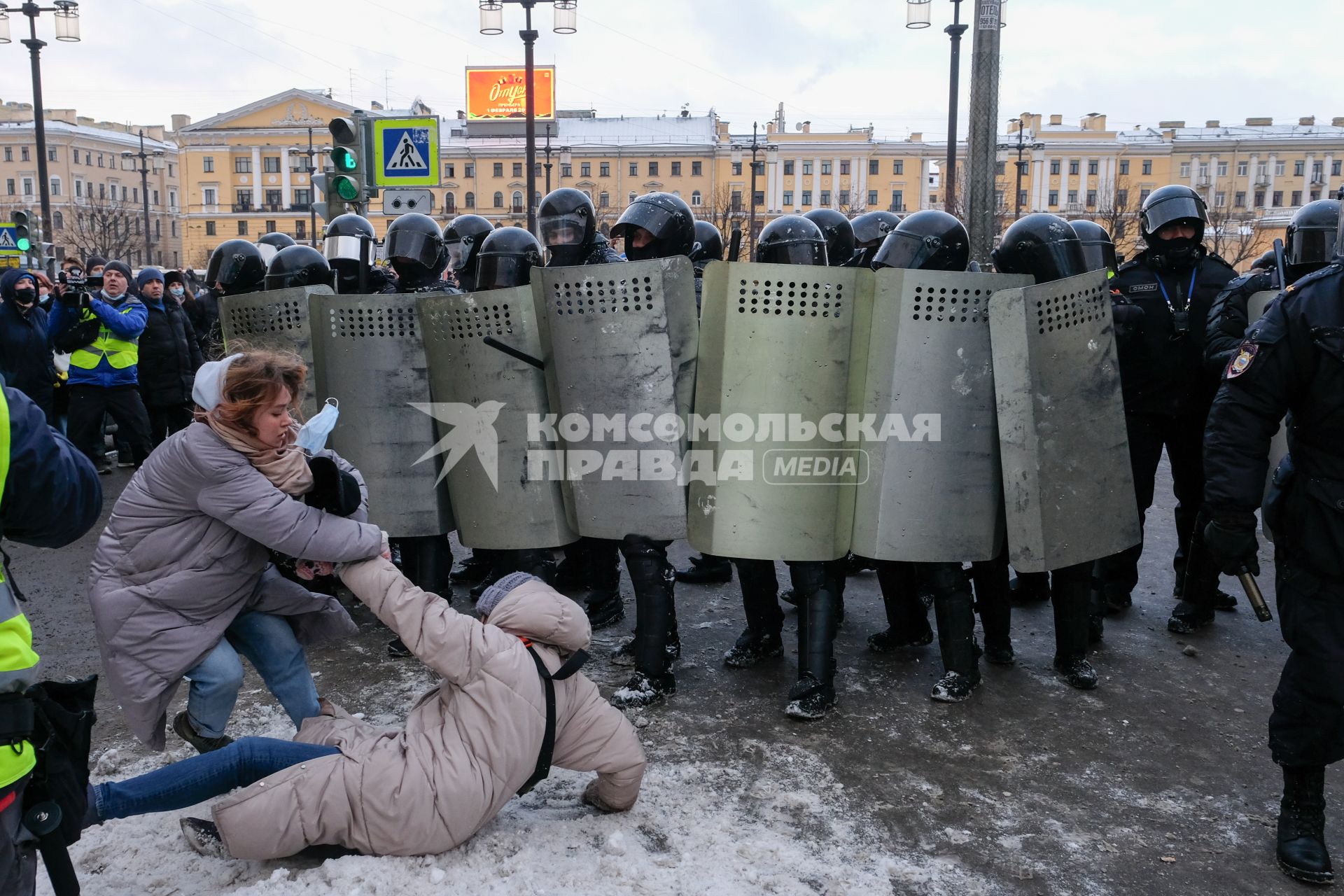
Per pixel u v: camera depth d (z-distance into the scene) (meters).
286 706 2.79
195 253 73.12
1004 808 2.85
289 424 2.46
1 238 12.11
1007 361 3.32
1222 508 2.57
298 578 2.59
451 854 2.40
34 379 7.21
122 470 8.47
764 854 2.53
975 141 9.70
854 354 3.39
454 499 3.81
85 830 2.55
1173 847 2.66
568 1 17.56
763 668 3.98
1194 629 4.47
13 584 1.67
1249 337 2.56
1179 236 4.46
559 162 68.00
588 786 2.77
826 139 72.50
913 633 4.21
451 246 5.43
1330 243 4.00
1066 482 3.41
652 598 3.58
